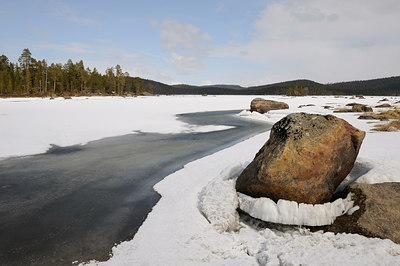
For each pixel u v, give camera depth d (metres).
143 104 52.94
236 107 58.09
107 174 11.49
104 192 9.43
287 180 7.26
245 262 5.19
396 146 13.79
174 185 9.74
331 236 5.91
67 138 19.17
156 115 36.00
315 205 7.12
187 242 5.89
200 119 34.25
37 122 24.25
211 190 8.47
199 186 9.45
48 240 6.25
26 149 15.65
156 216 7.25
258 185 7.64
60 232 6.64
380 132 19.25
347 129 8.56
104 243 6.10
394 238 5.39
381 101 73.88
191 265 5.08
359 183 7.66
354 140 8.55
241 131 24.38
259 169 7.66
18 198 8.84
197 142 18.84
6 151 15.01
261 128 26.45
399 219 5.88
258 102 46.38
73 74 94.81
